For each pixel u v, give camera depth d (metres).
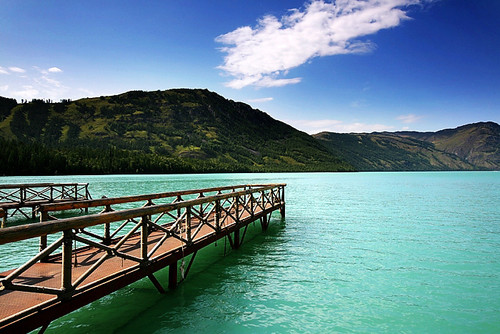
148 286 9.18
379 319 7.40
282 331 6.76
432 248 13.88
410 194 44.06
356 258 12.30
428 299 8.55
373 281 9.82
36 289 4.62
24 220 20.88
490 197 39.09
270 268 11.00
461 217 22.92
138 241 9.59
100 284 5.78
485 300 8.52
